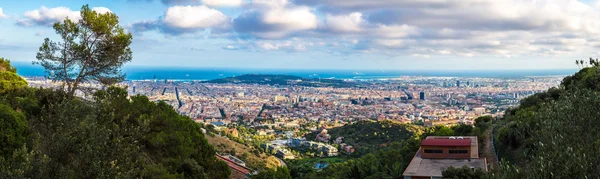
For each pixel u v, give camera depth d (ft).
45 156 43.29
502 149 119.24
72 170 44.01
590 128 56.59
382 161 142.92
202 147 118.01
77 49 101.30
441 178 84.53
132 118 93.66
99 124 54.39
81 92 101.76
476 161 101.91
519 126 102.42
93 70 105.09
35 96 96.17
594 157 44.52
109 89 98.02
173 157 98.48
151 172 77.10
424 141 111.45
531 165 49.19
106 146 48.11
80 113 56.65
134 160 70.23
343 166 170.40
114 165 45.78
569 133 56.54
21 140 68.44
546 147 54.95
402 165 122.83
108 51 104.78
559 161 45.70
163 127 103.40
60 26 100.48
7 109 71.00
